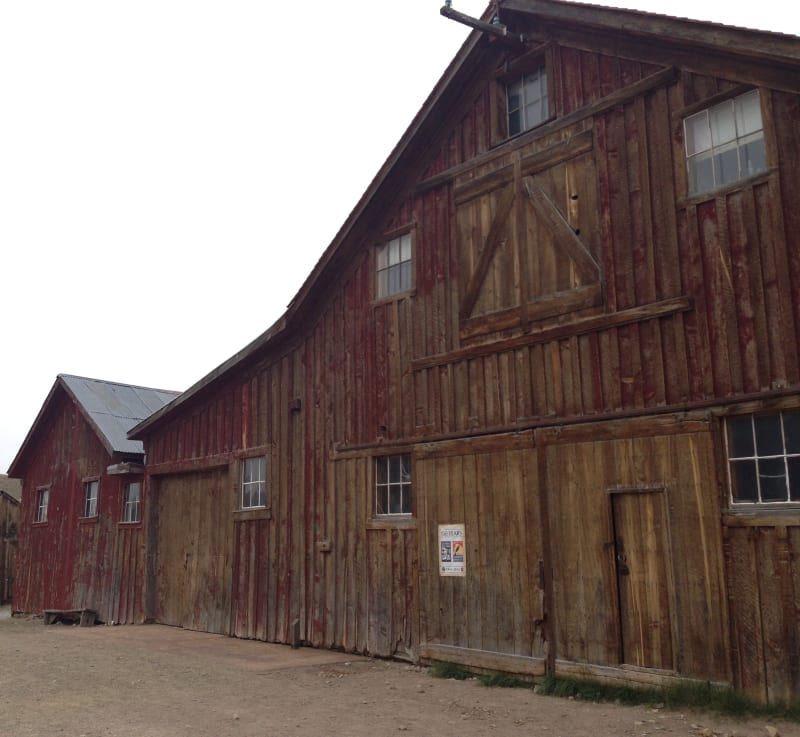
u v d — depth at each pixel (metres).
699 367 7.53
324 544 11.22
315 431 11.76
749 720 6.44
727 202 7.55
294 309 12.00
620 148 8.50
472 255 9.84
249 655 10.55
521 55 9.72
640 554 7.72
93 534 17.14
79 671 9.26
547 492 8.55
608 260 8.40
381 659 10.13
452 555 9.45
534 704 7.49
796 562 6.66
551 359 8.76
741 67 7.60
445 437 9.75
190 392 14.23
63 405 19.52
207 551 13.70
